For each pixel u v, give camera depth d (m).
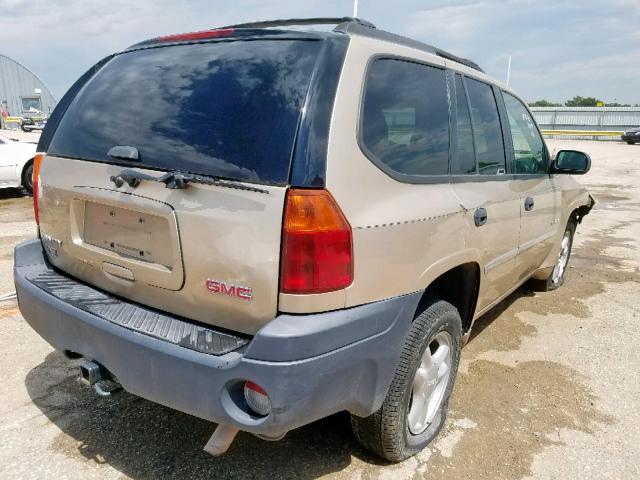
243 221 1.85
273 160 1.85
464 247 2.64
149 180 2.03
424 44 2.72
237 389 1.87
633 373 3.57
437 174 2.51
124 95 2.37
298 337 1.77
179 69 2.28
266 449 2.59
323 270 1.84
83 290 2.42
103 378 2.19
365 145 2.04
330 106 1.92
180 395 1.92
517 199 3.38
